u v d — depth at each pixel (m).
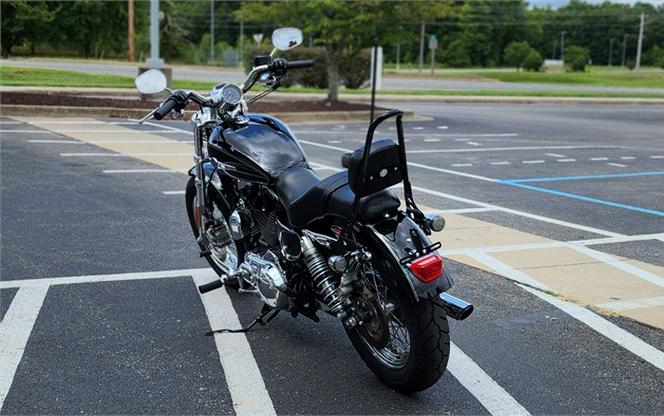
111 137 14.57
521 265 6.91
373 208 4.11
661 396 4.39
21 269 6.35
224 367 4.63
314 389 4.38
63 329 5.12
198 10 103.94
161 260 6.74
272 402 4.21
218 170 5.42
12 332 5.04
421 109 27.20
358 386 4.43
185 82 31.22
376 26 22.22
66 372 4.48
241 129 5.21
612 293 6.18
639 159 14.98
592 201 10.19
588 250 7.52
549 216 9.10
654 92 45.62
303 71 35.19
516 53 94.00
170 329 5.20
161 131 15.88
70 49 60.75
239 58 69.56
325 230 4.54
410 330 4.07
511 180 11.83
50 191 9.44
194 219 6.44
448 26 116.00
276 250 4.94
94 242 7.23
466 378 4.57
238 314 5.54
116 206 8.77
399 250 4.04
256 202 5.12
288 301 4.79
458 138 17.89
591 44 132.25
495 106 30.72
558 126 22.09
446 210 9.25
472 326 5.39
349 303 4.35
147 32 67.06
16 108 17.08
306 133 17.81
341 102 23.92
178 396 4.24
